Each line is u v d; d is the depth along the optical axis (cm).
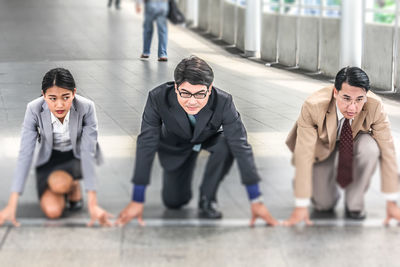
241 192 512
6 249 414
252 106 825
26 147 455
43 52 1249
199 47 1351
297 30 1119
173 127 448
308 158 448
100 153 479
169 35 1513
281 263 402
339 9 1004
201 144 462
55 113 449
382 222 458
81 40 1402
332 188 471
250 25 1232
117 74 1038
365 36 959
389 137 459
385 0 917
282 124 734
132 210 444
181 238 432
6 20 1745
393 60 916
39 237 430
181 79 421
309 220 458
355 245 425
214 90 445
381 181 456
